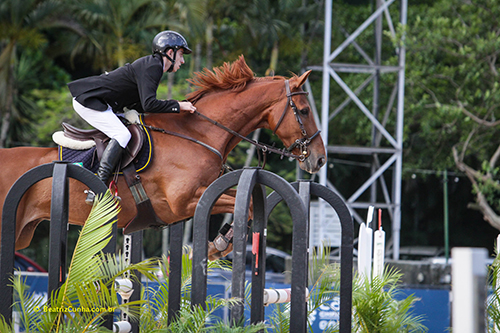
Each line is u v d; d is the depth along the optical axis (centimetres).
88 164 492
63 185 412
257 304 418
